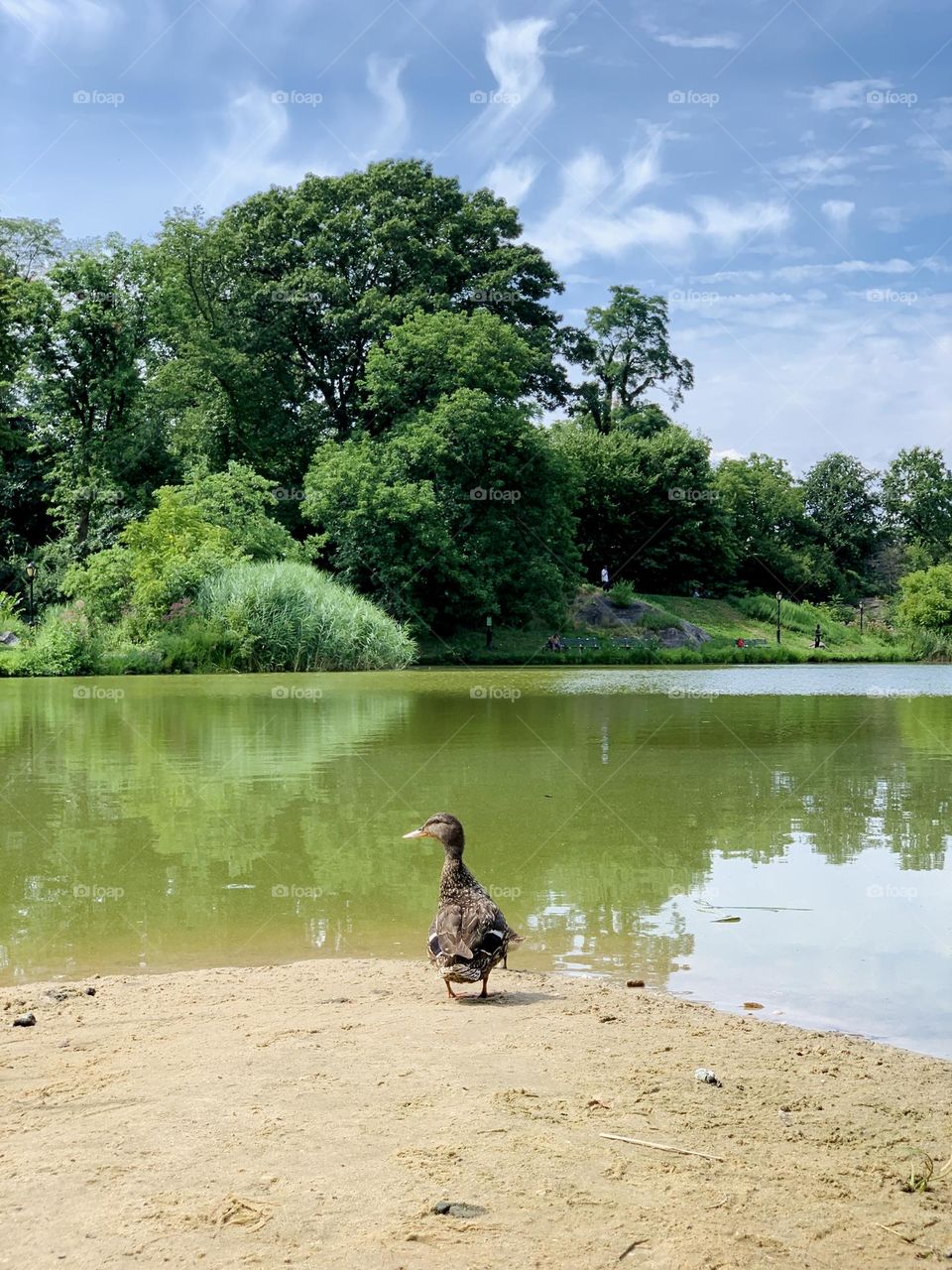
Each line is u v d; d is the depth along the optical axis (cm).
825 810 1239
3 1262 348
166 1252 354
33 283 5181
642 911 851
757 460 10275
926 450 10881
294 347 5903
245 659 3806
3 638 3972
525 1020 605
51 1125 452
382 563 5053
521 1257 356
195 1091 490
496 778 1444
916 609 7081
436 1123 455
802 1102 498
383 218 5875
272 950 769
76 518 5322
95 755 1645
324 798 1298
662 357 8056
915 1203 404
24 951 763
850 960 735
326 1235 366
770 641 6856
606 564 7600
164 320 5394
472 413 5178
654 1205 394
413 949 773
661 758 1628
